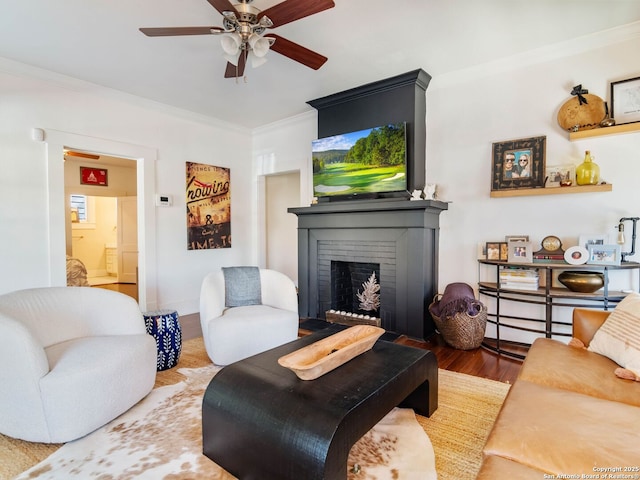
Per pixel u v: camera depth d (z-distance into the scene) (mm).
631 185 2723
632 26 2658
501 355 3008
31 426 1726
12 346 1711
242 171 5406
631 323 1748
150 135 4285
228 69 2857
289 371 1672
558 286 3094
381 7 2418
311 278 4246
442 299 3260
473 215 3445
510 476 990
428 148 3707
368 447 1712
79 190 6723
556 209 3027
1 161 3188
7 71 3189
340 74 3504
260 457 1402
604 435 1134
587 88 2881
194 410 2080
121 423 1936
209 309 2789
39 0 2309
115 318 2326
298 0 1896
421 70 3398
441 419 1993
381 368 1730
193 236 4754
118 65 3289
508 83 3230
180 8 2426
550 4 2408
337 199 4031
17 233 3281
